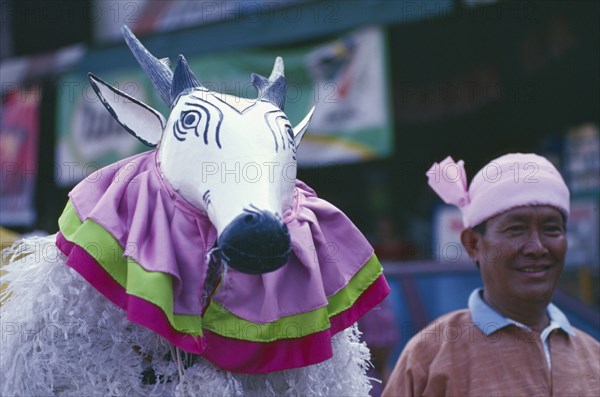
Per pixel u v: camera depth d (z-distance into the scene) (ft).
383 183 27.55
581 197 25.84
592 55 21.93
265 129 7.50
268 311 7.54
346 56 22.53
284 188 7.53
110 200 7.53
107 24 26.43
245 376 7.87
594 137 25.17
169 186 7.63
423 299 16.30
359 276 8.30
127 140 26.30
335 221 8.36
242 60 23.67
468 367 10.57
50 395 7.66
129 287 7.13
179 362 7.57
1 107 28.91
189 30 24.48
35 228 27.32
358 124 22.54
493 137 25.14
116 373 7.63
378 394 13.61
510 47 22.62
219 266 7.45
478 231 11.05
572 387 10.52
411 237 27.07
